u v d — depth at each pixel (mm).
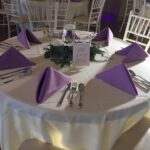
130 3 4906
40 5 3000
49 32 1979
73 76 1359
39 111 1099
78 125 1127
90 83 1303
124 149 1271
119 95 1223
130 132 1384
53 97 1163
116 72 1291
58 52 1526
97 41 1891
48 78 1183
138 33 2344
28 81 1286
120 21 5484
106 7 5488
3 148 1380
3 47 1686
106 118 1118
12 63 1403
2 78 1299
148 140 1341
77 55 1461
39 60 1525
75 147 1241
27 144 1232
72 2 3604
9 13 3498
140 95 1236
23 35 1726
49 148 1222
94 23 3895
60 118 1099
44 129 1159
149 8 3854
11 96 1156
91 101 1162
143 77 1417
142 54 1622
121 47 1812
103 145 1238
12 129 1261
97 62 1548
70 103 1131
